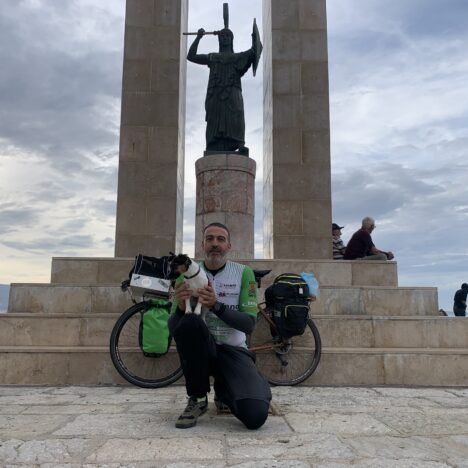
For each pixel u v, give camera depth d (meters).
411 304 6.78
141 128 11.22
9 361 5.27
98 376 5.27
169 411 3.85
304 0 11.97
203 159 9.45
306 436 3.12
